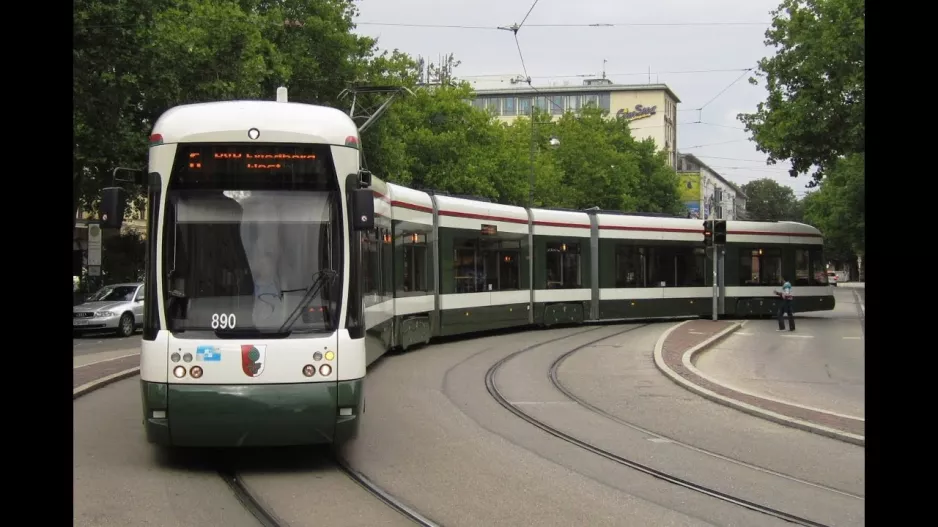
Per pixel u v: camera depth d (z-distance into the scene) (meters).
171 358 7.74
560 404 12.57
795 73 28.17
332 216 8.21
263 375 7.78
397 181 35.94
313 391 7.84
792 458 9.23
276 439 7.83
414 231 18.84
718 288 29.86
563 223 25.67
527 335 23.83
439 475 8.13
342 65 32.75
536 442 9.85
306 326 7.97
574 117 62.12
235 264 7.99
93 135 22.59
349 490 7.52
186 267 7.93
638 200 64.31
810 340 23.84
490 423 10.94
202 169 8.09
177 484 7.59
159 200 8.02
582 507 7.13
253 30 27.34
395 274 17.78
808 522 6.86
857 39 25.81
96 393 12.84
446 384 14.27
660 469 8.64
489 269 22.42
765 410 11.80
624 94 119.06
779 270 31.05
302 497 7.27
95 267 28.80
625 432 10.58
